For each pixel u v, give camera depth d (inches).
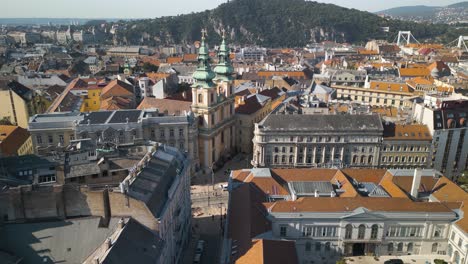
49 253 2544.3
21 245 2578.7
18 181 3041.3
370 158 5580.7
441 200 3848.4
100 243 2586.1
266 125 5497.1
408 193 4040.4
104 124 4921.3
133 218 2721.5
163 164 3408.0
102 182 3191.4
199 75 5556.1
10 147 5300.2
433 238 3703.3
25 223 2719.0
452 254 3641.7
